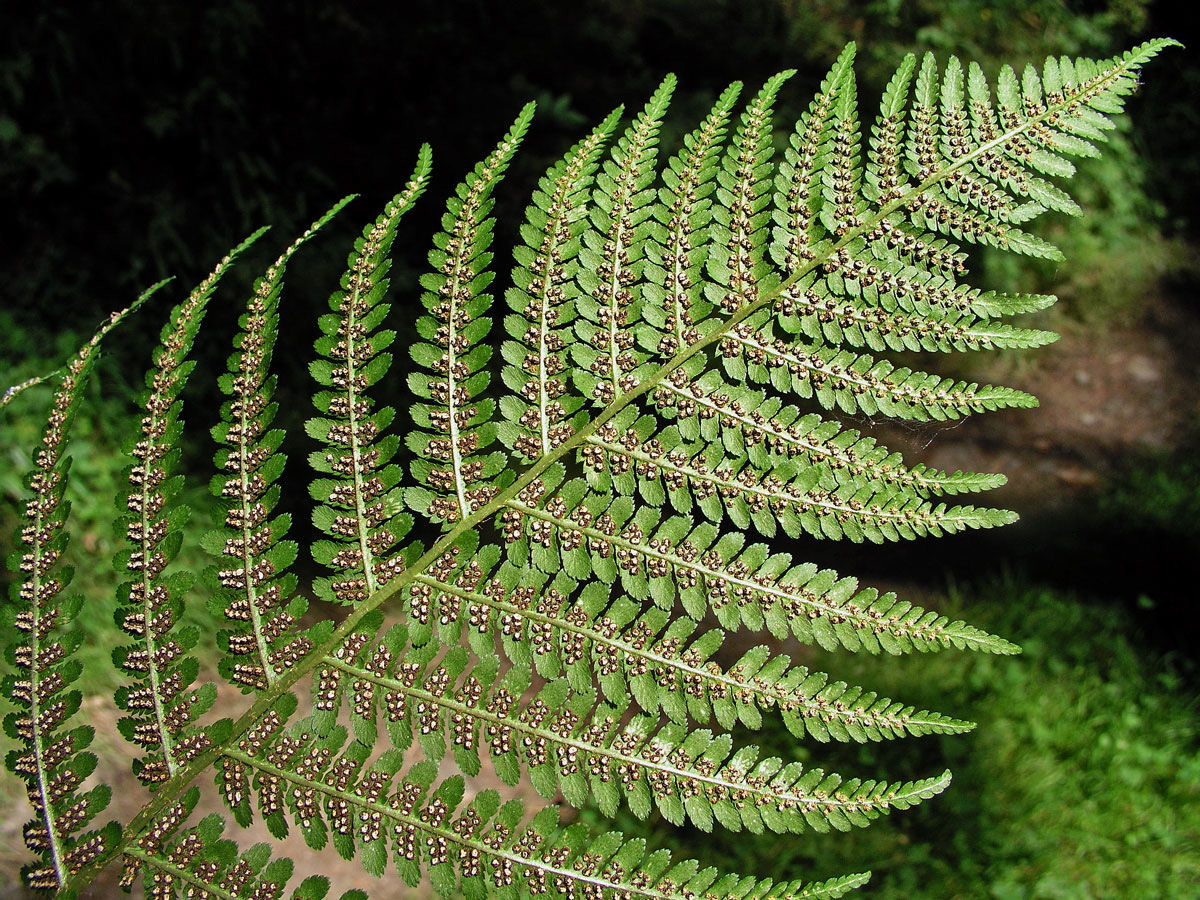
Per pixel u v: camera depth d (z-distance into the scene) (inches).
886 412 61.9
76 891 53.6
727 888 56.4
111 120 263.1
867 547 263.7
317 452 61.2
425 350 63.1
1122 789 202.2
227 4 278.5
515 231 286.5
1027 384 340.8
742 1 391.2
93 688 181.0
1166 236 405.7
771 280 63.6
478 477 61.9
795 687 59.5
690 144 65.5
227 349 252.8
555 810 57.5
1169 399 344.2
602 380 63.2
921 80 62.9
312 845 55.7
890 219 62.2
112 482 213.2
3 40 252.4
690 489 62.1
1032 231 382.6
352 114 301.7
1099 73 61.5
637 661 59.7
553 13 351.9
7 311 233.6
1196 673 236.1
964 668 225.3
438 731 58.1
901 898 177.0
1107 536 280.7
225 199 271.7
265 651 58.1
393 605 194.1
